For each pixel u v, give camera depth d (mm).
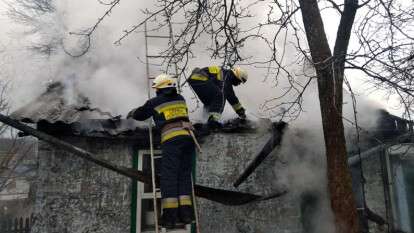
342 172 3088
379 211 5699
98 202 4688
